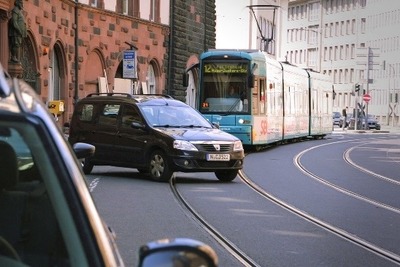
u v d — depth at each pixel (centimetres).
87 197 354
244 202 1852
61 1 4025
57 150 343
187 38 5838
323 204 1856
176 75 5672
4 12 3078
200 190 2083
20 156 412
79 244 335
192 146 2219
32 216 392
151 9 5303
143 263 314
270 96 4066
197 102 3775
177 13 5631
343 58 14738
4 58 3130
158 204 1762
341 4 14825
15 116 339
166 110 2381
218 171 2359
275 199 1923
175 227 1448
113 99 2431
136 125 2316
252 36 9900
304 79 5231
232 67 3738
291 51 16350
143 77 5200
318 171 2853
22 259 376
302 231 1442
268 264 1132
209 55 3769
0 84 365
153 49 5344
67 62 4178
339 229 1479
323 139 5991
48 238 364
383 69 12331
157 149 2262
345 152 4191
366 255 1223
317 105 5666
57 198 340
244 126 3697
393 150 4559
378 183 2452
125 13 4969
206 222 1520
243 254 1205
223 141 2261
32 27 3566
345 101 14662
